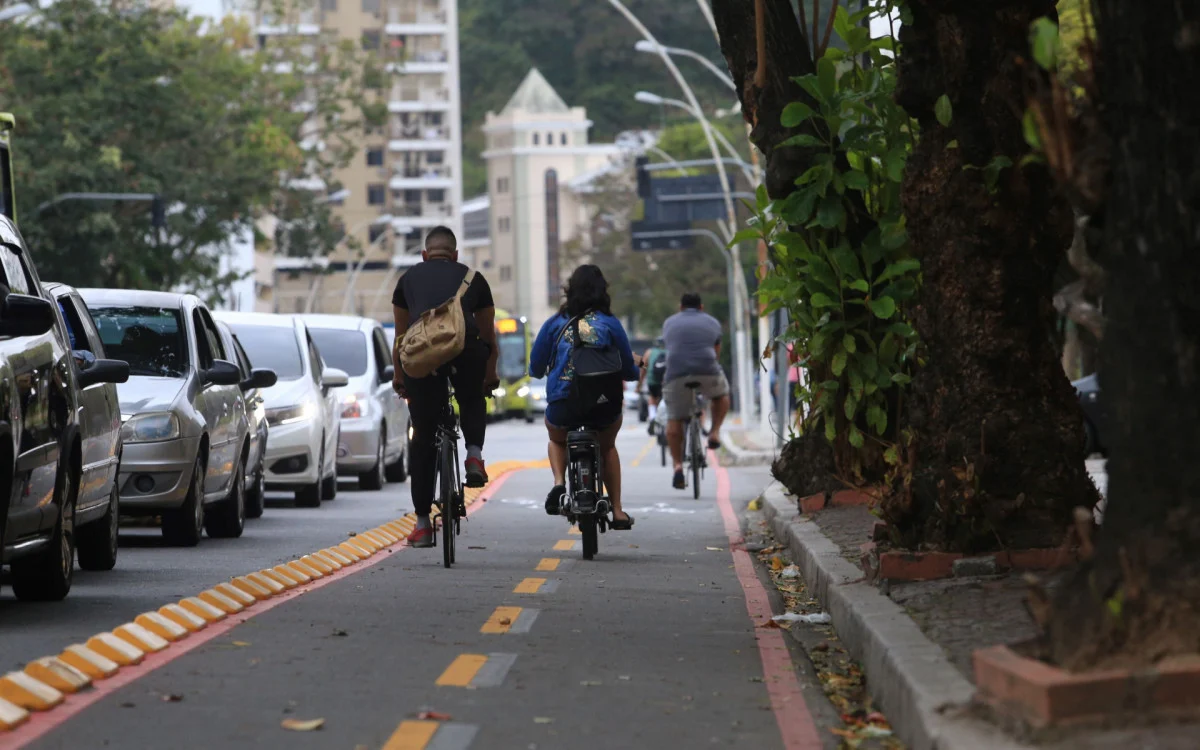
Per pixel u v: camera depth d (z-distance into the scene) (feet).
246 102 417.08
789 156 84.94
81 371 74.69
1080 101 39.86
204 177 372.79
